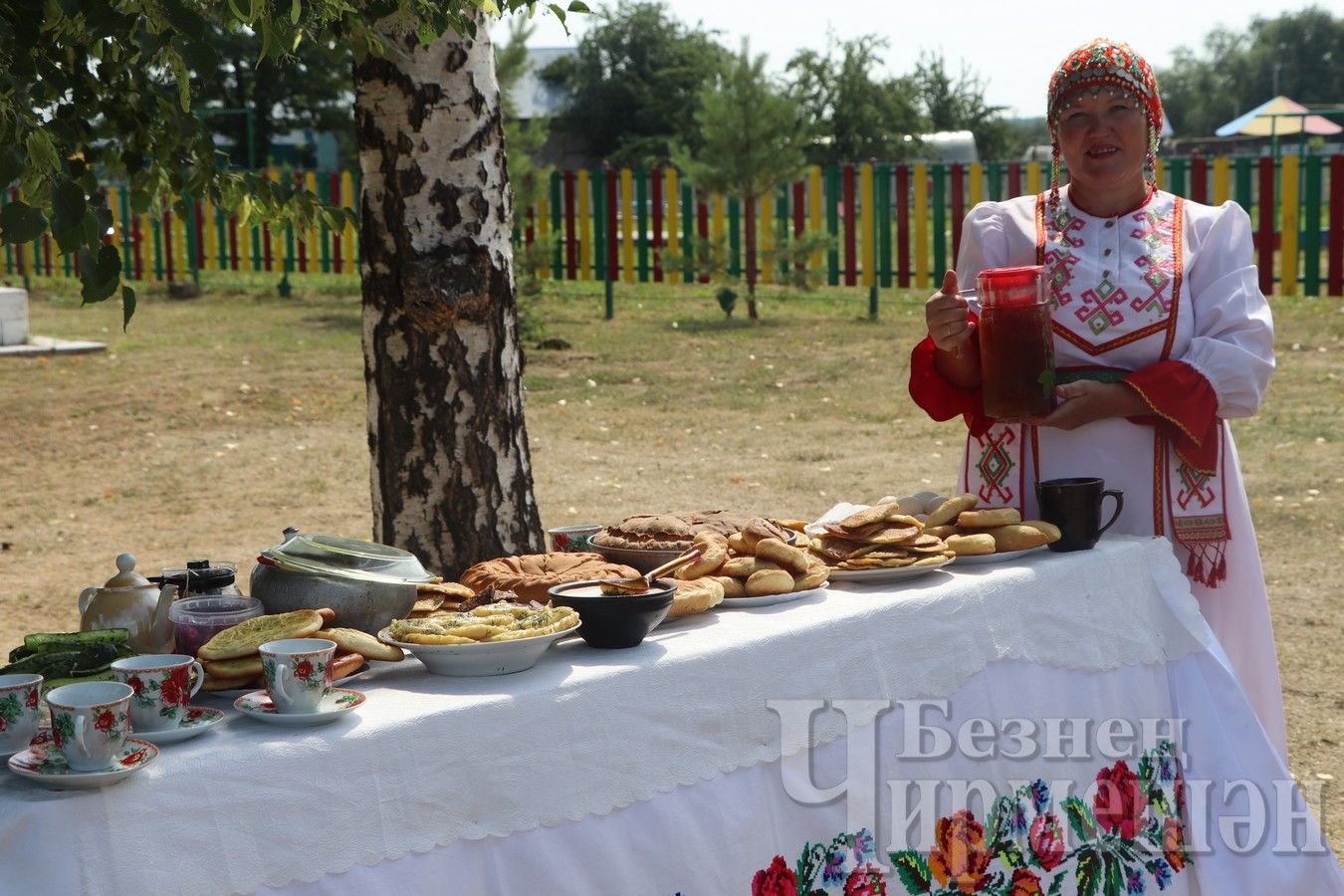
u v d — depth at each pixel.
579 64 52.41
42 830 1.64
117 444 9.92
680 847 2.19
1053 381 2.88
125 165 3.89
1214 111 93.31
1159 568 2.99
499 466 4.11
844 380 12.07
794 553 2.56
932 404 3.19
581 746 2.09
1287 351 12.45
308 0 3.04
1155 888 2.86
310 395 11.59
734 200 16.84
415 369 4.02
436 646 2.07
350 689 2.08
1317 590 5.98
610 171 16.88
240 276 22.59
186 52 2.42
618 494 8.15
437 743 1.95
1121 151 3.03
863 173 15.98
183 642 2.17
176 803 1.74
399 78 3.89
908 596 2.56
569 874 2.07
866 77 37.94
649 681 2.16
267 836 1.81
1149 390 2.94
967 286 3.29
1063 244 3.13
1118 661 2.87
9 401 11.30
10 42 2.45
